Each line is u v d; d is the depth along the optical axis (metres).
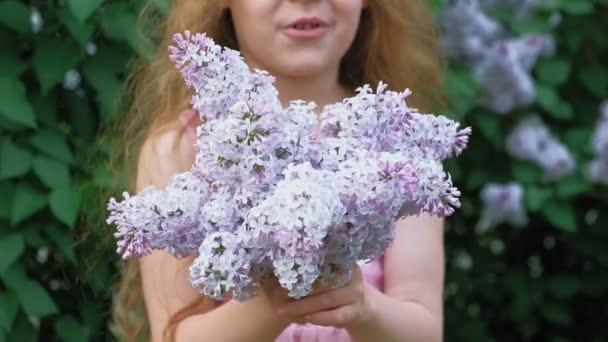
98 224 2.29
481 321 3.66
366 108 1.38
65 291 2.54
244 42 1.85
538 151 3.41
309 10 1.74
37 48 2.37
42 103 2.42
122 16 2.36
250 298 1.41
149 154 1.88
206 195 1.37
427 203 1.33
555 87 3.50
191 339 1.61
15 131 2.38
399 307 1.70
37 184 2.37
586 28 3.59
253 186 1.33
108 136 2.36
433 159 1.42
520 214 3.38
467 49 3.29
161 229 1.35
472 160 3.49
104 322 2.54
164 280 1.78
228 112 1.41
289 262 1.25
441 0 3.29
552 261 3.80
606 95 3.61
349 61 2.16
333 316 1.44
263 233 1.25
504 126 3.49
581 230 3.72
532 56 3.38
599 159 3.36
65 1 2.38
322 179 1.26
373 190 1.27
